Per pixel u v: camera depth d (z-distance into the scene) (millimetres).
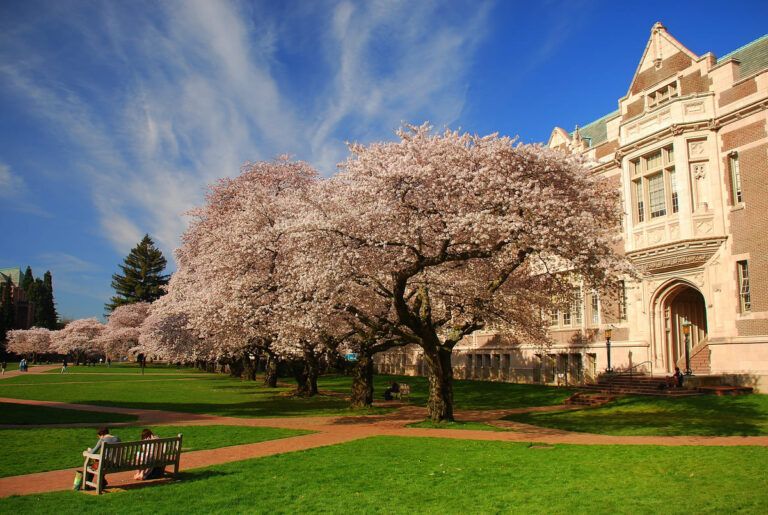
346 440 15984
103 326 89938
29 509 8828
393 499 9531
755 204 24188
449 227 16469
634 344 29234
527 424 19484
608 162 30594
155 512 8727
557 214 16312
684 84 27984
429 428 18531
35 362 102438
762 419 18047
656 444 14469
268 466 12258
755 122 24500
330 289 18219
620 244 29969
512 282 22000
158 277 109312
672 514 8359
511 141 17953
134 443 10438
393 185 17391
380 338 24969
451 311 20969
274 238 22516
